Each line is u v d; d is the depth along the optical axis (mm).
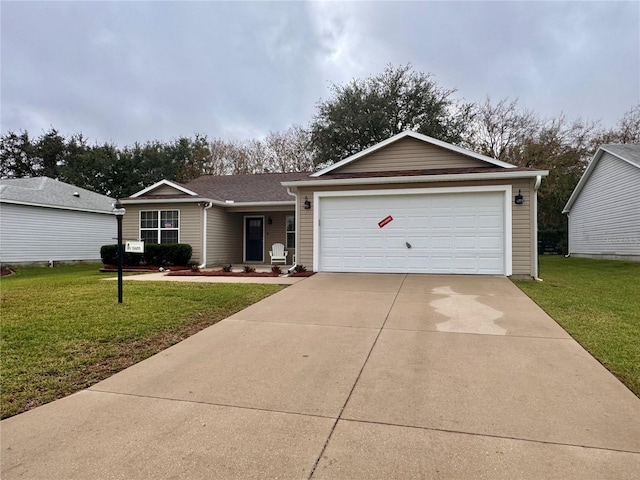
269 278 10086
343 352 4488
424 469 2352
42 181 21562
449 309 6414
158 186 15758
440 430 2807
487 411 3078
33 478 2314
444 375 3797
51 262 18766
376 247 10586
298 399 3338
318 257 10930
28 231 17797
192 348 4691
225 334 5234
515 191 9688
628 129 27516
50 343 4734
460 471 2328
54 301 7035
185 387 3615
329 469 2367
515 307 6531
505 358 4234
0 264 16531
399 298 7281
